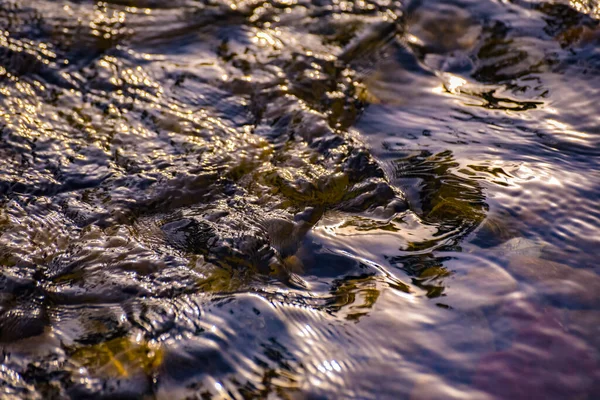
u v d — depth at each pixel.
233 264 1.83
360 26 3.21
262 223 1.99
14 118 2.42
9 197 2.05
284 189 2.15
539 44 3.04
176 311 1.65
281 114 2.55
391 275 1.78
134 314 1.65
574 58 2.91
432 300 1.67
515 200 2.04
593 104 2.57
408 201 2.10
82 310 1.66
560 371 1.46
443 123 2.52
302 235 1.95
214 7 3.28
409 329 1.58
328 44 3.07
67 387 1.44
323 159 2.30
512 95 2.71
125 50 2.90
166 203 2.06
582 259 1.79
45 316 1.64
